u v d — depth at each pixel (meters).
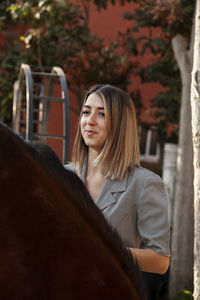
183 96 5.04
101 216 0.73
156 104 7.27
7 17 6.54
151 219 1.58
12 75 7.38
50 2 5.53
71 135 7.27
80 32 7.21
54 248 0.60
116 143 1.63
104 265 0.68
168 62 7.31
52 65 7.23
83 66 7.19
